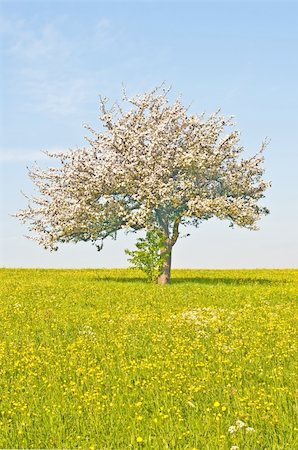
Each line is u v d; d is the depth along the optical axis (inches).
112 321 735.7
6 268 2011.6
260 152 1493.6
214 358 529.7
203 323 719.7
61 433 331.9
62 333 687.7
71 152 1486.2
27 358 528.7
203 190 1464.1
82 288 1173.7
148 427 337.7
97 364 522.6
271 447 307.0
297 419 345.1
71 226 1432.1
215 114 1477.6
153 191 1387.8
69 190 1448.1
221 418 343.9
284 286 1269.7
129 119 1487.5
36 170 1483.8
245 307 866.1
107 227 1476.4
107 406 374.0
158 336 631.2
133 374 470.3
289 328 685.3
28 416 357.1
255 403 362.6
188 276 1699.1
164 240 1440.7
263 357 527.5
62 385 432.5
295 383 430.9
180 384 430.6
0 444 320.5
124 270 1982.0
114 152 1469.0
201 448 307.6
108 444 314.7
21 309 885.2
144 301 954.1
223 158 1446.9
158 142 1428.4
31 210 1467.8
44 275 1667.1
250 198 1478.8
